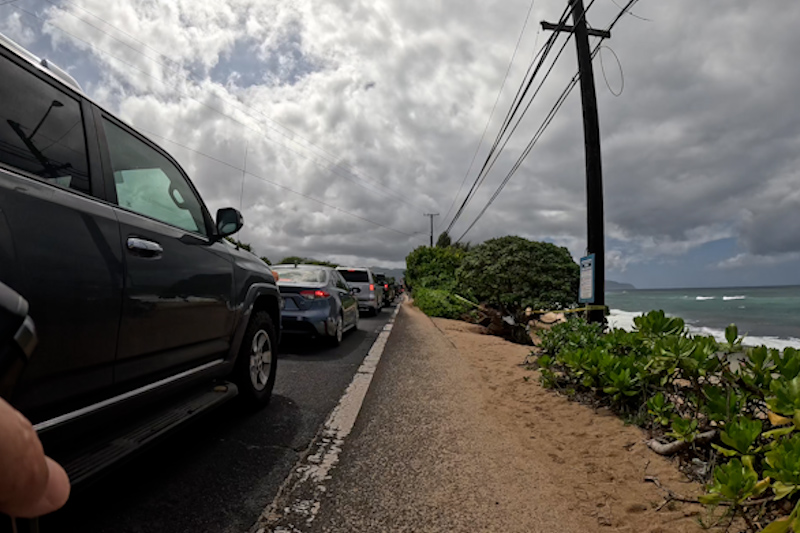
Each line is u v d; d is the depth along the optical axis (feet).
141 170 10.42
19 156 6.95
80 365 7.50
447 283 74.08
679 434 10.32
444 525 8.73
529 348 29.45
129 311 8.53
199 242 11.66
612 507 9.25
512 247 43.47
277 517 8.87
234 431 13.19
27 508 1.44
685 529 8.31
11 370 2.01
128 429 9.11
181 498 9.37
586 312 26.18
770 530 6.59
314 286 27.50
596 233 26.99
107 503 9.07
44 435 6.95
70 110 8.33
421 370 21.89
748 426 8.65
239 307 13.21
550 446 12.46
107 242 8.14
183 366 10.84
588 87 28.27
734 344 11.64
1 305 2.00
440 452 12.08
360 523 8.75
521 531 8.56
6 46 7.18
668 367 12.17
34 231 6.69
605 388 14.07
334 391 17.88
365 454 11.89
